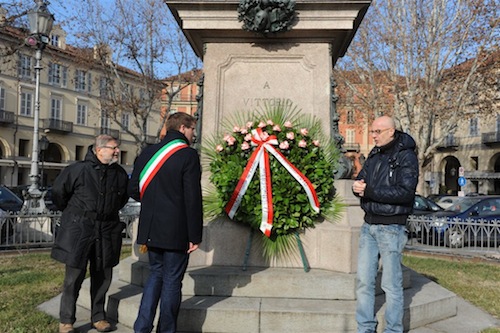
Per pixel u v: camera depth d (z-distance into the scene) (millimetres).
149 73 25422
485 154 42844
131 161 50375
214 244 4801
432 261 8992
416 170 3588
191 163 3562
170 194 3521
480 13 19547
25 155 41719
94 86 46125
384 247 3621
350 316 3855
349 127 48906
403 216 3631
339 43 5578
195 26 5090
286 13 4934
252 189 4680
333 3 4938
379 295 4520
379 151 3793
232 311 3910
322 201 4773
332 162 4969
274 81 5289
